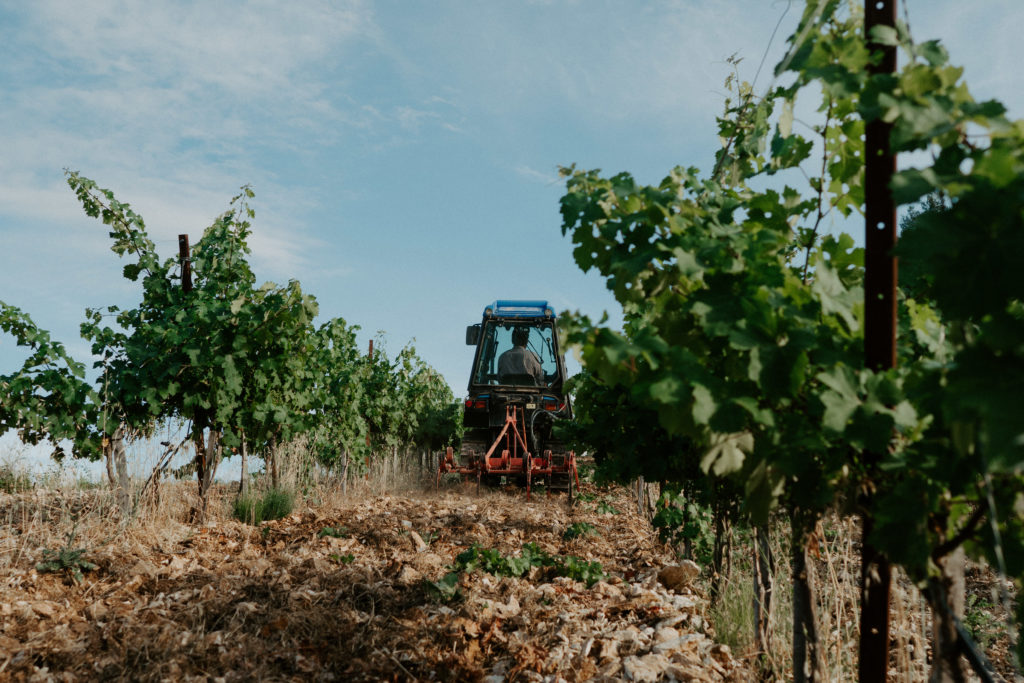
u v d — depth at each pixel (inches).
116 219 340.5
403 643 175.9
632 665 156.8
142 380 297.9
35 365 289.6
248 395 328.5
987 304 56.7
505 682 159.8
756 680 151.1
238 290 325.7
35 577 207.6
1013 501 70.9
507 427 492.1
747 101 125.0
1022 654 69.9
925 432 77.2
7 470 336.2
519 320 558.6
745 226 102.0
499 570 246.1
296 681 152.7
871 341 84.0
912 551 72.1
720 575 195.8
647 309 113.6
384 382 597.0
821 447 77.0
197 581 212.2
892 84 74.4
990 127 61.9
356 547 271.0
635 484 476.4
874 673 85.4
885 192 83.0
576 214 104.7
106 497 296.8
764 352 78.6
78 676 150.9
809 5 91.9
